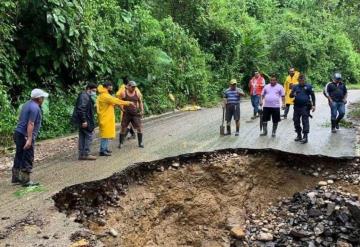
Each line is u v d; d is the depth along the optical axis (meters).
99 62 15.73
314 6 40.56
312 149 9.81
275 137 11.47
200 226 8.27
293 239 7.14
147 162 9.02
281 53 30.72
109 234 6.96
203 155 9.69
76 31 13.60
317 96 25.31
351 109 18.03
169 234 7.96
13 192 7.40
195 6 23.27
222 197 8.90
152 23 18.58
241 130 12.83
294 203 8.40
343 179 8.70
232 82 11.82
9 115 11.70
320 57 34.38
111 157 9.71
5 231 5.92
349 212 7.05
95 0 16.28
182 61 20.44
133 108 10.69
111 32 17.06
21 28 13.41
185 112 18.02
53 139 12.34
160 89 18.22
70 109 13.79
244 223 8.09
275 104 11.45
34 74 13.97
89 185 7.70
